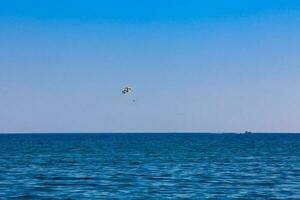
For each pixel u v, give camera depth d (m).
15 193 108.75
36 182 126.88
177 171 156.88
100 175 144.25
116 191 112.19
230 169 164.62
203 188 116.81
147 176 141.75
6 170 158.38
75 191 112.06
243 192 110.62
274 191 112.12
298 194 107.81
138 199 101.69
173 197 103.94
